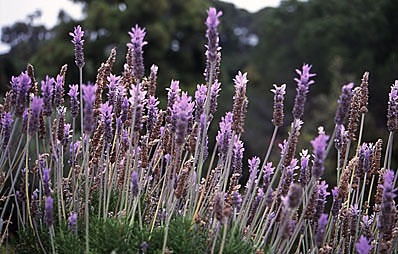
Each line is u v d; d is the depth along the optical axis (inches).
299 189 32.4
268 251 35.4
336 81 208.2
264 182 39.8
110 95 38.2
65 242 34.8
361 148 39.1
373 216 40.0
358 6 334.6
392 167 120.9
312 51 322.0
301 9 362.6
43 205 38.7
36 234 37.2
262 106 260.8
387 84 240.5
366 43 316.8
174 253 35.1
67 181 39.4
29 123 34.2
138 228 36.2
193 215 37.9
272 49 374.0
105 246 34.6
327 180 127.7
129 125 36.1
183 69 273.3
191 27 277.3
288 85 338.0
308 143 157.5
